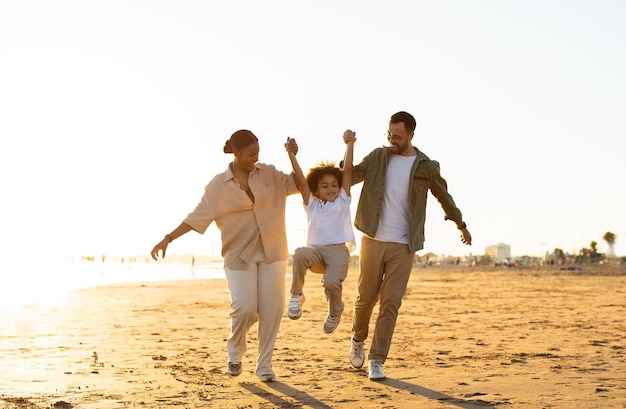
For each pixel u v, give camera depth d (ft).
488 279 149.18
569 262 355.77
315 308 53.67
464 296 74.23
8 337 33.53
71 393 18.97
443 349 28.68
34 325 39.88
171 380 21.03
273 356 26.53
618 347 29.19
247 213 20.13
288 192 20.54
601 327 38.40
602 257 407.23
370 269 21.12
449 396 18.44
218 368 23.49
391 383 20.42
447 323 41.24
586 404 17.35
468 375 21.86
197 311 51.70
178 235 19.90
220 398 18.31
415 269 289.74
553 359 25.49
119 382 20.68
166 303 61.36
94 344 30.66
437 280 142.00
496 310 52.65
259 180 20.06
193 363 24.77
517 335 34.24
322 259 20.52
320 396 18.52
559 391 19.06
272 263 20.34
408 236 20.57
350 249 20.83
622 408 16.89
